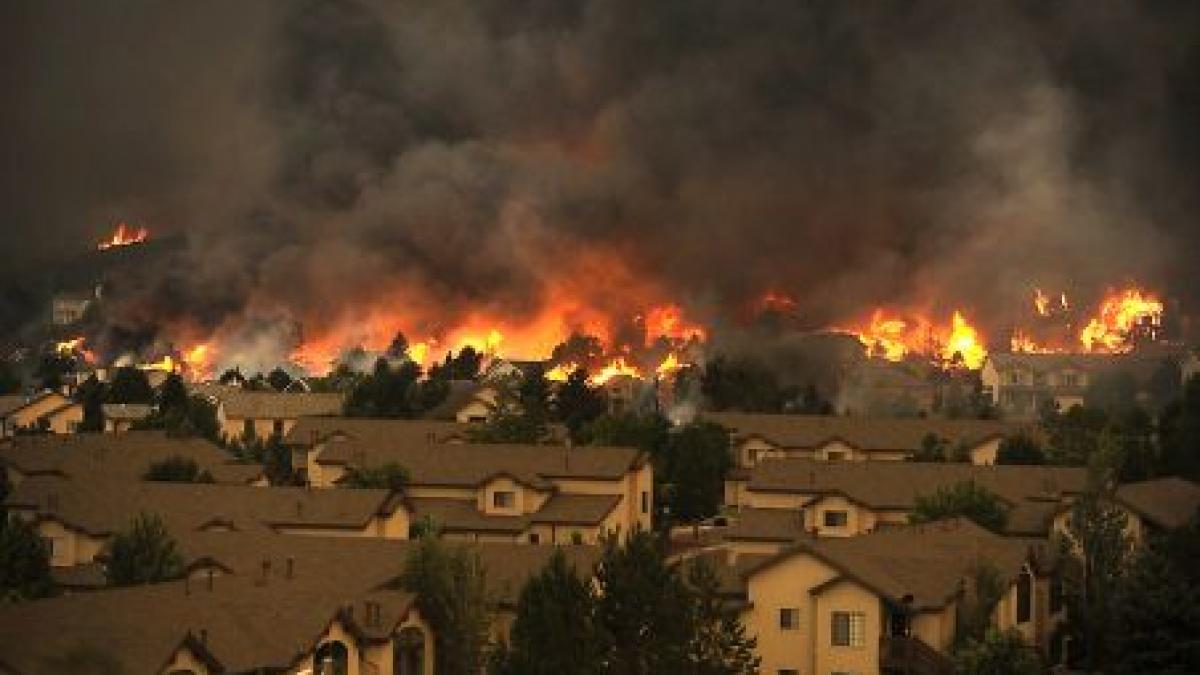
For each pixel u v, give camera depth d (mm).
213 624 76750
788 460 140625
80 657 69688
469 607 88625
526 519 135375
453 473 139875
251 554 98812
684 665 82500
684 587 85000
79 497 121500
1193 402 157625
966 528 110750
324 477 147500
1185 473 152750
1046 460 156625
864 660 95062
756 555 122688
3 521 117625
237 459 154500
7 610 74000
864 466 137250
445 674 88625
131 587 84625
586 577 90312
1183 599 95438
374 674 83188
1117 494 121625
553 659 80125
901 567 99062
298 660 77062
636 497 144375
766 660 96625
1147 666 95438
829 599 95812
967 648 90625
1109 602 103000
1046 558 108562
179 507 121625
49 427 194500
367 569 94875
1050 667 103312
